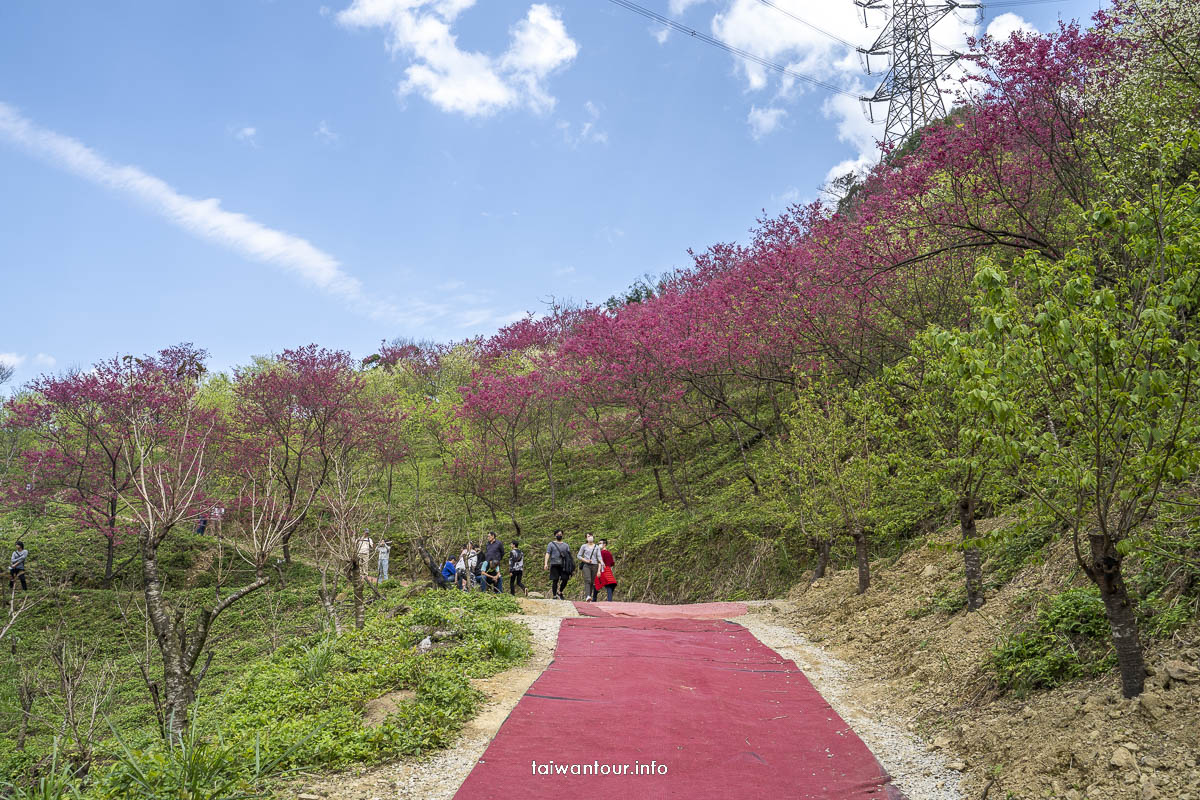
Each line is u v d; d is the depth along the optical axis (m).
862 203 19.25
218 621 19.59
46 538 24.94
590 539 18.06
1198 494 6.96
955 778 5.68
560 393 29.75
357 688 7.84
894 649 9.66
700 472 26.83
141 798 5.18
